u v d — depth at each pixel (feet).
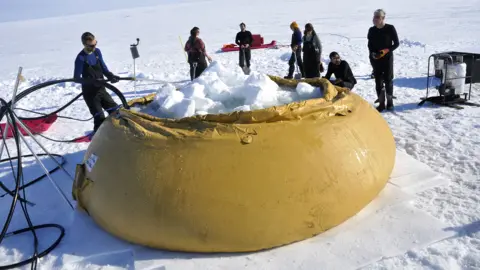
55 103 32.60
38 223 12.78
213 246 9.78
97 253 10.56
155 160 10.14
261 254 10.00
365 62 39.19
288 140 10.14
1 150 14.17
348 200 10.44
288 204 9.71
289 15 118.21
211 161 9.82
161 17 168.45
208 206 9.57
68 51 78.69
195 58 33.14
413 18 80.02
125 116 11.91
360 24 79.92
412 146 16.51
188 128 10.55
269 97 12.25
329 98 11.69
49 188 15.31
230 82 14.20
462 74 21.66
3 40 121.70
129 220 10.21
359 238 10.23
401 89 26.81
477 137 16.85
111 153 11.04
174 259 10.03
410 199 11.75
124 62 54.13
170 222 9.74
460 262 9.37
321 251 9.90
